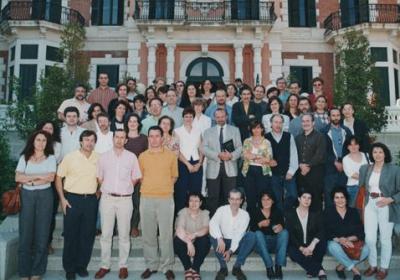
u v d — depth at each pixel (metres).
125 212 6.13
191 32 19.33
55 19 19.73
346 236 6.29
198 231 6.16
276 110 7.95
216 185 6.92
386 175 6.16
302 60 20.55
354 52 13.18
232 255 6.53
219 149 6.93
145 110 8.72
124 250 6.12
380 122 12.65
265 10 19.47
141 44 19.48
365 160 7.00
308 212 6.37
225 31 19.33
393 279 6.10
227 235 6.22
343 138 7.53
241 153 7.01
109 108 8.76
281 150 7.07
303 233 6.27
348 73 12.98
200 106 7.54
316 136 7.15
